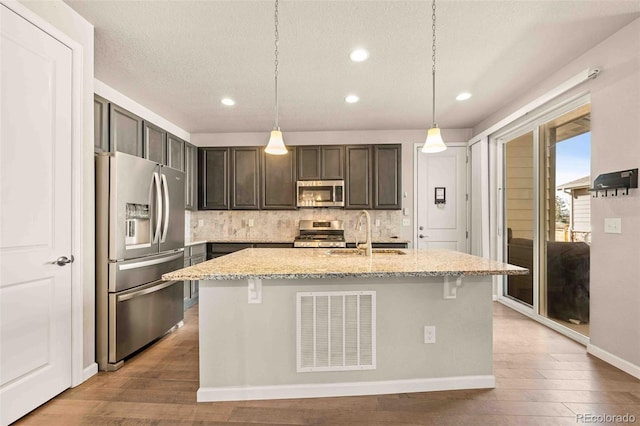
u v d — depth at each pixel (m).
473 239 4.36
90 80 2.11
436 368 1.98
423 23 2.12
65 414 1.72
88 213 2.11
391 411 1.75
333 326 1.93
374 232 4.67
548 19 2.07
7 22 1.60
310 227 4.66
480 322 2.00
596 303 2.37
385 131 4.66
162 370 2.24
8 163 1.62
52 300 1.85
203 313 1.89
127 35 2.22
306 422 1.66
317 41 2.31
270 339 1.91
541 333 2.91
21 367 1.68
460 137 4.64
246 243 4.33
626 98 2.11
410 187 4.65
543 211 3.23
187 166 4.25
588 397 1.86
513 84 3.08
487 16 2.04
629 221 2.09
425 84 3.07
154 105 3.58
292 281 1.92
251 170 4.50
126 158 2.35
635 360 2.07
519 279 3.68
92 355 2.15
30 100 1.72
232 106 3.63
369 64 2.66
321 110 3.78
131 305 2.39
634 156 2.05
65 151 1.93
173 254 2.96
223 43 2.33
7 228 1.62
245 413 1.74
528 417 1.68
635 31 2.05
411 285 1.97
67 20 1.93
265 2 1.90
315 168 4.46
